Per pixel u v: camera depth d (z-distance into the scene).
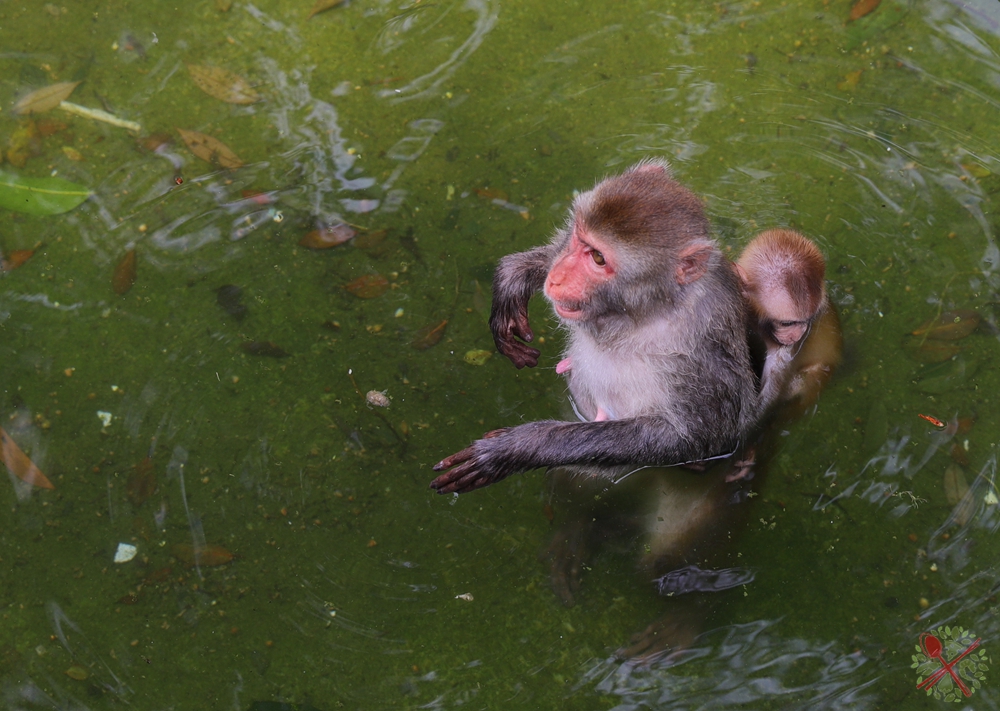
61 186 6.54
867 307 5.98
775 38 7.56
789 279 5.17
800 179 6.64
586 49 7.51
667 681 4.67
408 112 7.07
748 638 4.80
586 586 5.00
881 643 4.75
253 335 5.88
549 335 6.00
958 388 5.60
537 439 4.61
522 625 4.89
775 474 5.30
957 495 5.20
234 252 6.25
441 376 5.71
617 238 4.54
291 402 5.61
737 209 6.47
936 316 5.93
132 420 5.55
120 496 5.27
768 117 7.02
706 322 4.86
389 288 6.07
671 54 7.46
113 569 5.04
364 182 6.62
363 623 4.89
